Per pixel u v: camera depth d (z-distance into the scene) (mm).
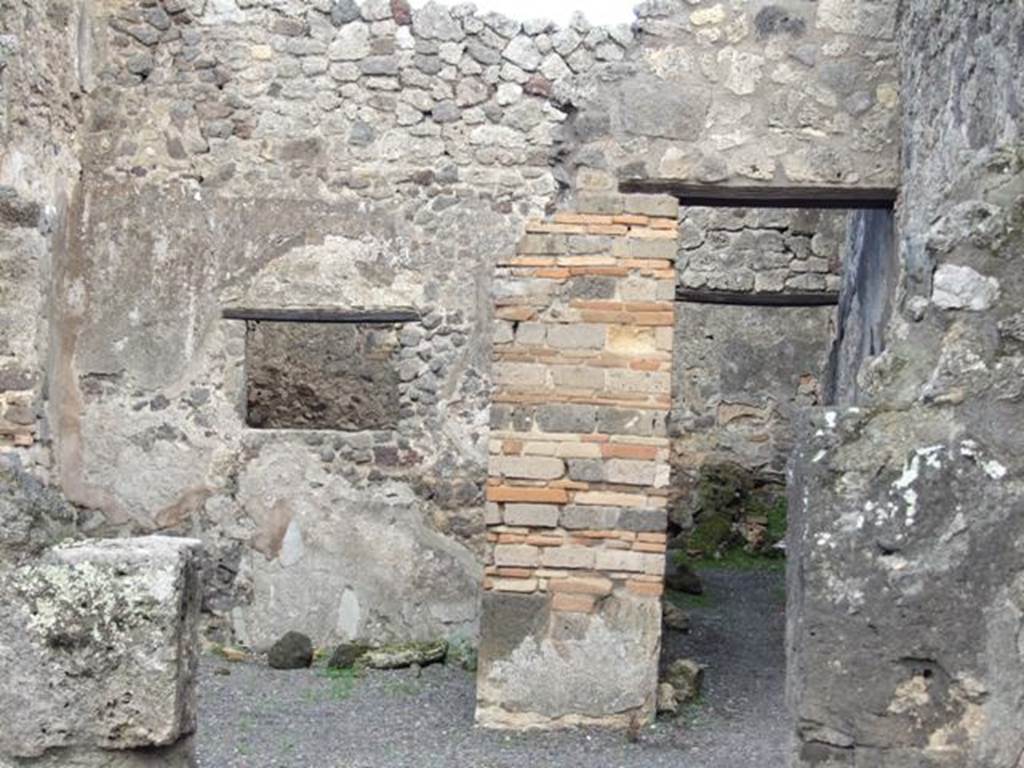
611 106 7352
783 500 12422
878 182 7262
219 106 9328
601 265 6957
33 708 4004
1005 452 3357
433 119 9273
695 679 7410
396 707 7336
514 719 6820
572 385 6930
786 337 12578
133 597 4027
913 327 3477
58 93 8977
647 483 6887
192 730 4242
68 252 9273
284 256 9258
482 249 9227
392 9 9320
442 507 9133
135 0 9391
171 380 9258
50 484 9078
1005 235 3428
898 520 3361
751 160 7281
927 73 6527
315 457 9172
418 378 9211
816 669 3379
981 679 3324
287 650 8680
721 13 7328
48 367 9023
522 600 6871
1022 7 4996
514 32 9266
